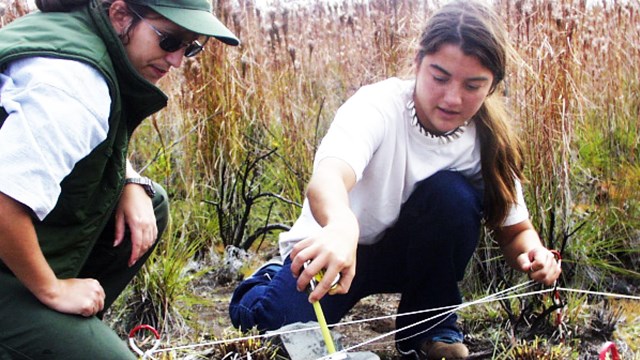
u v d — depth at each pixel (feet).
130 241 6.84
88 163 5.54
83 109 5.21
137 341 8.28
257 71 11.48
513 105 9.56
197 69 10.83
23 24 5.44
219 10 11.16
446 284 7.48
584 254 9.61
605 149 11.16
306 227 7.35
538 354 7.04
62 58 5.25
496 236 7.87
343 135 6.64
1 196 5.01
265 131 11.75
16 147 5.03
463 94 6.52
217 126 11.04
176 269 8.83
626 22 11.57
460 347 7.38
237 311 7.56
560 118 9.43
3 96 5.18
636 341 8.05
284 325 7.10
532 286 8.48
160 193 7.33
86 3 5.64
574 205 10.04
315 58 12.58
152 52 5.72
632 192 10.56
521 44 9.48
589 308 8.65
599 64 11.12
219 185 11.12
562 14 9.51
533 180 9.46
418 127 7.08
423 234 7.29
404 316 7.79
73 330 5.49
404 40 10.47
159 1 5.57
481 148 7.34
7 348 5.45
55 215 5.65
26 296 5.49
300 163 11.34
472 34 6.30
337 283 5.42
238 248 10.82
